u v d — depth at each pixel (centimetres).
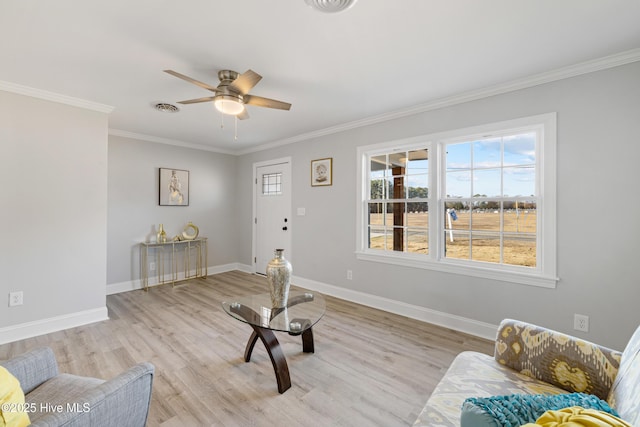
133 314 326
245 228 544
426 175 316
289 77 244
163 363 224
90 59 214
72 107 289
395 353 240
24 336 264
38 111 270
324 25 175
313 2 152
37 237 271
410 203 329
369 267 357
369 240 365
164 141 455
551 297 238
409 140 320
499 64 222
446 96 283
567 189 229
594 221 219
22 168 263
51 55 208
